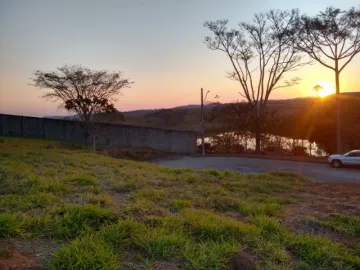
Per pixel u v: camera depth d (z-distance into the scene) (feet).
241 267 11.48
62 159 40.42
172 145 119.34
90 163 38.99
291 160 92.84
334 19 95.50
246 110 126.41
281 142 123.85
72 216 14.53
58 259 10.50
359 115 106.83
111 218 14.99
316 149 117.80
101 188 23.07
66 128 110.93
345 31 96.48
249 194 25.55
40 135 107.45
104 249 11.39
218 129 145.38
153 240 12.36
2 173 25.89
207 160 95.81
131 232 13.20
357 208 21.65
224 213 18.81
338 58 99.50
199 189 25.16
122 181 26.55
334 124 113.19
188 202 19.66
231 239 13.34
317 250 13.19
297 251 13.39
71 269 10.12
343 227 17.02
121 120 122.31
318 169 73.87
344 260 12.87
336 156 76.89
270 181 34.12
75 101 105.19
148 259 11.43
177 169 40.50
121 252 11.79
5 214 14.11
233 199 21.65
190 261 11.28
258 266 11.68
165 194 21.75
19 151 46.70
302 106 133.28
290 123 125.18
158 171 37.27
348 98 110.83
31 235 12.87
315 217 18.65
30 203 17.12
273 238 14.32
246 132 126.52
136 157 93.81
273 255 12.59
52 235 13.07
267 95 123.24
